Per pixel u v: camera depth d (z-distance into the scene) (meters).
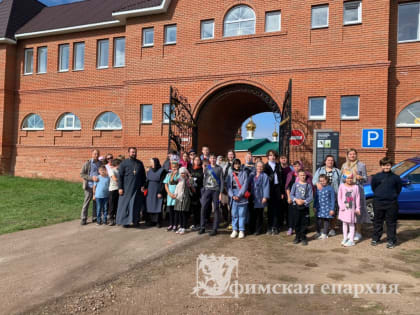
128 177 7.80
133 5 14.12
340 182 6.81
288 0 12.02
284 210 8.04
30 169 16.89
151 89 13.83
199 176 7.96
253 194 7.18
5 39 16.67
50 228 7.70
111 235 7.05
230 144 18.11
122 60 15.48
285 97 11.15
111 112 15.55
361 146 11.00
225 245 6.34
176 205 7.22
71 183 15.21
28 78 17.20
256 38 12.37
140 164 7.99
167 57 13.62
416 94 10.96
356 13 11.40
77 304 3.77
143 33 14.18
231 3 12.74
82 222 8.10
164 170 7.95
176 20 13.54
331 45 11.48
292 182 7.24
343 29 11.37
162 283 4.40
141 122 13.99
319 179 6.80
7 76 17.06
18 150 17.19
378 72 10.90
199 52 13.14
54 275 4.66
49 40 16.80
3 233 7.15
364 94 11.03
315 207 6.88
